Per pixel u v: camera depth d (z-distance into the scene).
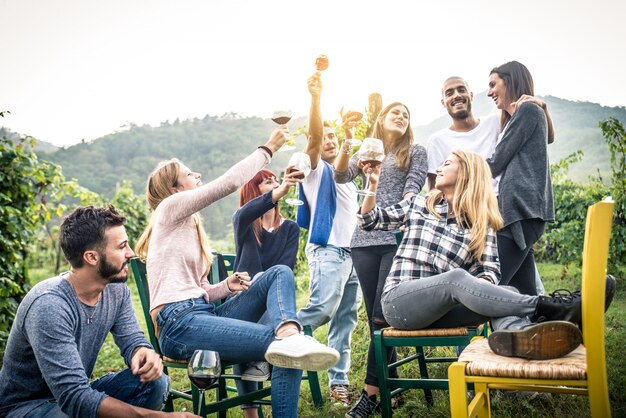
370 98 4.43
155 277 2.70
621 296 5.58
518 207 3.22
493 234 2.87
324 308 3.59
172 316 2.61
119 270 2.32
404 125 3.65
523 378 2.02
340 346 3.70
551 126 3.62
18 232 5.56
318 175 3.82
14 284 5.33
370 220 3.04
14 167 5.61
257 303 2.72
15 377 2.24
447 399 3.17
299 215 3.93
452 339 2.63
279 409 2.48
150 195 3.00
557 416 2.83
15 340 2.22
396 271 2.86
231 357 2.53
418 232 2.90
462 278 2.46
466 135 3.85
